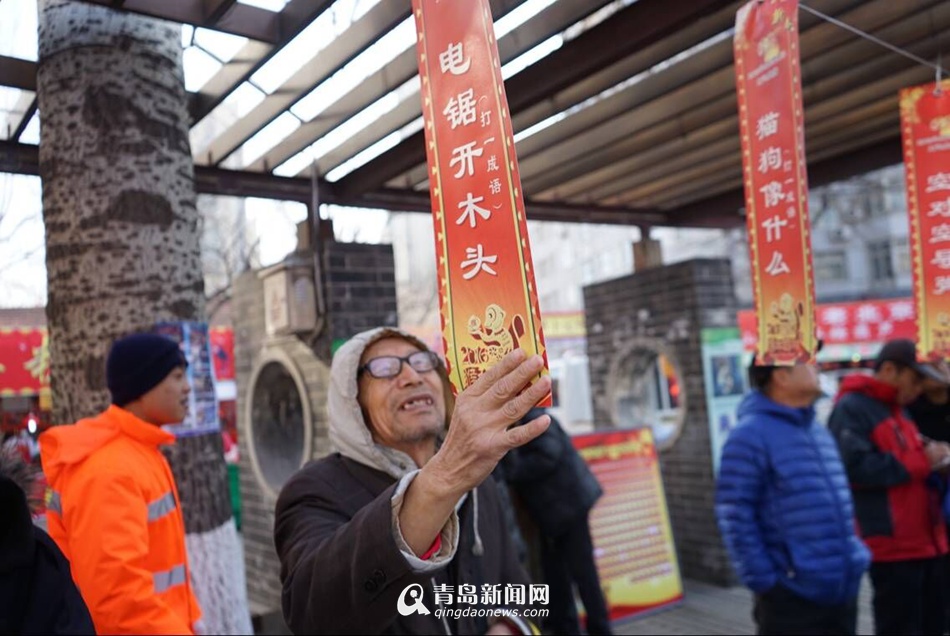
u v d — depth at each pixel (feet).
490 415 3.62
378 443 5.94
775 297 6.51
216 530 9.20
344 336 14.98
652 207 19.15
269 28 8.58
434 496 3.83
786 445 8.82
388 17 8.71
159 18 7.93
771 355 6.57
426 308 56.44
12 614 3.88
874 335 33.96
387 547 3.99
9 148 10.93
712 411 17.78
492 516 6.31
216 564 9.11
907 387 10.77
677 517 18.78
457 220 3.96
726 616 15.70
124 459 6.42
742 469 8.88
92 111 8.70
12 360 28.02
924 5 9.29
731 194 17.69
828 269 69.26
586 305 21.49
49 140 8.84
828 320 34.60
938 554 10.75
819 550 8.47
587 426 41.32
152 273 8.78
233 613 9.20
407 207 15.62
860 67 11.12
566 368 42.29
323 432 15.23
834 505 8.69
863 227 68.69
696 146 14.05
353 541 4.21
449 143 4.05
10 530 3.97
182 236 9.15
